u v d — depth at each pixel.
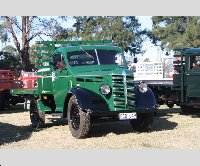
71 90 8.45
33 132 9.36
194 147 7.21
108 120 8.50
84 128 8.12
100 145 7.54
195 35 37.31
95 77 8.38
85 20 43.78
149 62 15.41
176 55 11.77
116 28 42.62
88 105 8.08
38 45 10.41
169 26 43.78
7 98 15.45
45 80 9.85
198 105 11.37
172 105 13.80
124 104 8.34
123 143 7.67
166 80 12.98
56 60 9.58
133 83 8.48
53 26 32.41
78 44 10.25
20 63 34.75
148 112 8.58
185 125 9.94
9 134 9.12
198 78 11.10
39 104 9.99
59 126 10.23
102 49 9.48
